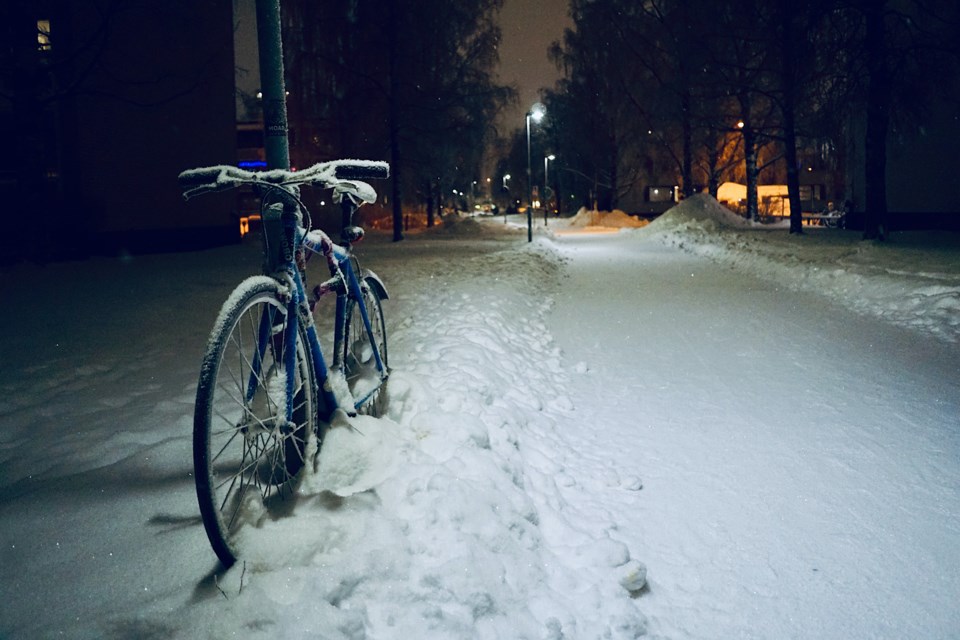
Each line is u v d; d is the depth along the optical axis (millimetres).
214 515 2518
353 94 33031
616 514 3963
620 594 3090
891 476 4496
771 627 2988
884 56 18047
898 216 26078
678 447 5039
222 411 3650
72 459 4051
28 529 3078
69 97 19797
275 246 3467
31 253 19297
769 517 3949
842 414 5734
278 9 4070
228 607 2381
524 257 19000
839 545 3641
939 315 9070
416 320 8625
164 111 25172
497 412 4719
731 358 7785
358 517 2908
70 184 21875
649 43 39188
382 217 48719
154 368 6613
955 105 23188
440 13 32844
